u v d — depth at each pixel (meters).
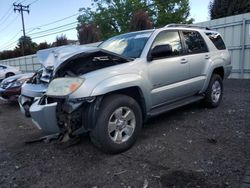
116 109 3.64
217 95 5.91
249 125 4.58
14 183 3.16
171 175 3.07
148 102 4.16
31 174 3.35
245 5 17.41
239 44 10.80
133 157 3.61
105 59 4.02
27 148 4.25
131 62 3.99
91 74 3.57
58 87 3.52
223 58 5.96
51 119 3.57
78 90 3.37
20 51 44.19
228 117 5.13
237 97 7.00
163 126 4.80
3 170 3.52
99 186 2.97
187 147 3.81
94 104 3.48
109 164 3.47
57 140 4.04
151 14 33.03
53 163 3.62
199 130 4.49
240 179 2.89
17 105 8.36
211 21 11.65
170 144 3.96
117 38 5.16
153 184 2.92
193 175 3.04
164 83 4.42
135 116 3.89
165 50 4.35
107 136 3.56
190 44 5.19
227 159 3.36
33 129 5.41
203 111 5.66
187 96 5.17
